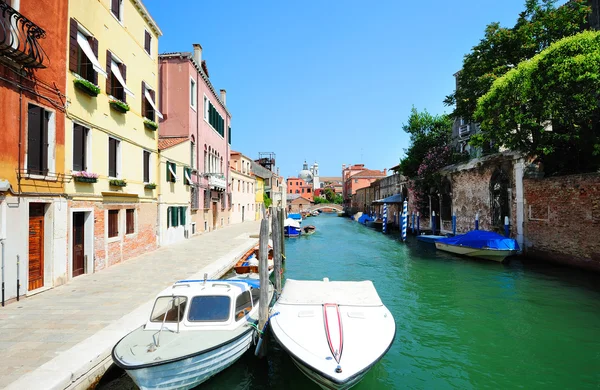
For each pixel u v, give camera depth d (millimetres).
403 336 7539
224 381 5625
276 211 10555
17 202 7203
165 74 18844
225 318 5809
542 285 11289
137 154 13023
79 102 9359
